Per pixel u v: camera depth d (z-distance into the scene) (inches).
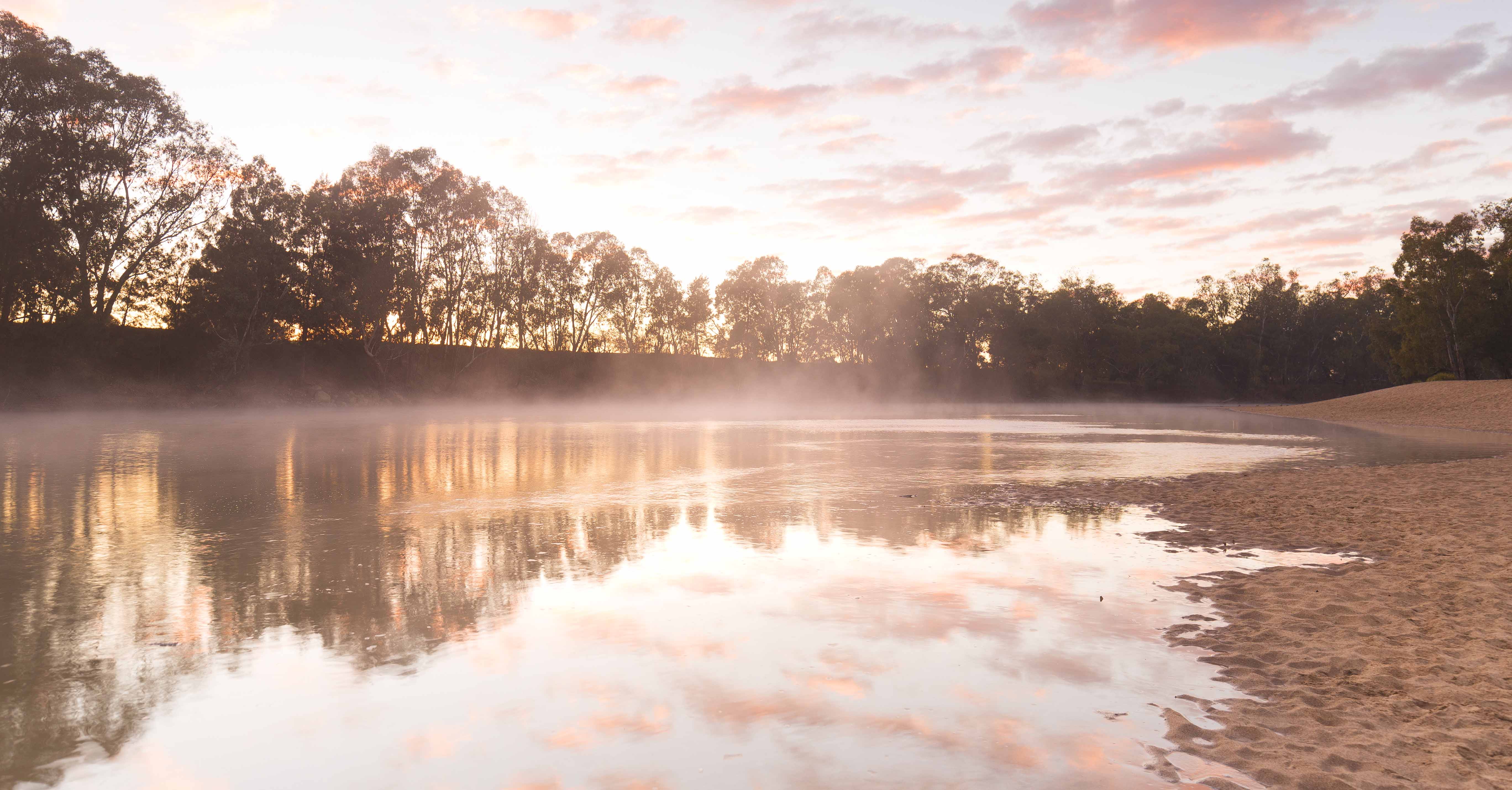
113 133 2326.5
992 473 805.9
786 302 4670.3
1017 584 341.4
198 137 2469.2
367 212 2878.9
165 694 216.5
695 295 4571.9
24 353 2192.4
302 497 625.3
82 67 2208.4
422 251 3211.1
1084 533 465.4
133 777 170.6
